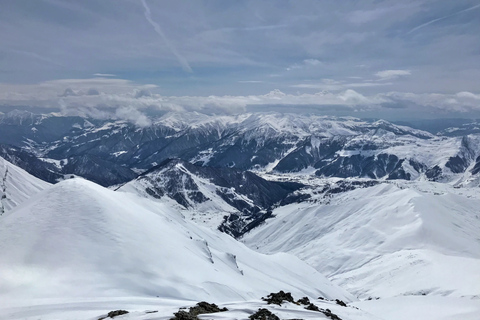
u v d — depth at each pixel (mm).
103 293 53000
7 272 55125
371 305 88000
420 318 66625
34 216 71688
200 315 29953
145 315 29750
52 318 33188
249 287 90750
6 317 35031
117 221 74938
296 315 32656
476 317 59781
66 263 60125
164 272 65688
